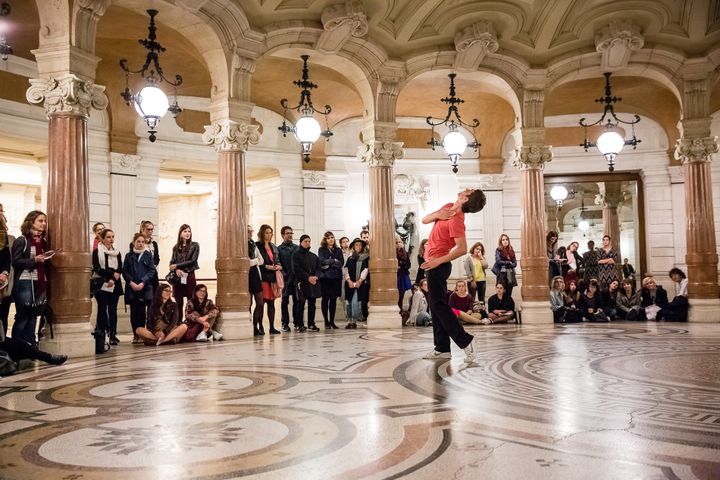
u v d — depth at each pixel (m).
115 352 8.26
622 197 16.84
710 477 2.74
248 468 2.94
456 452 3.18
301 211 15.43
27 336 7.38
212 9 9.84
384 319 12.00
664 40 12.63
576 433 3.56
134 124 13.30
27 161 13.18
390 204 12.25
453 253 6.57
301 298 11.52
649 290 13.40
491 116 16.30
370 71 12.08
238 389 5.14
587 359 6.85
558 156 16.80
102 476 2.83
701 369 6.09
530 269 12.85
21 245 7.31
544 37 12.46
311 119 11.58
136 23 10.60
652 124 16.50
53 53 8.00
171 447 3.33
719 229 16.09
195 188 19.44
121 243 12.98
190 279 10.69
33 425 3.89
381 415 4.08
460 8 11.66
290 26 10.76
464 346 6.67
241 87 10.55
